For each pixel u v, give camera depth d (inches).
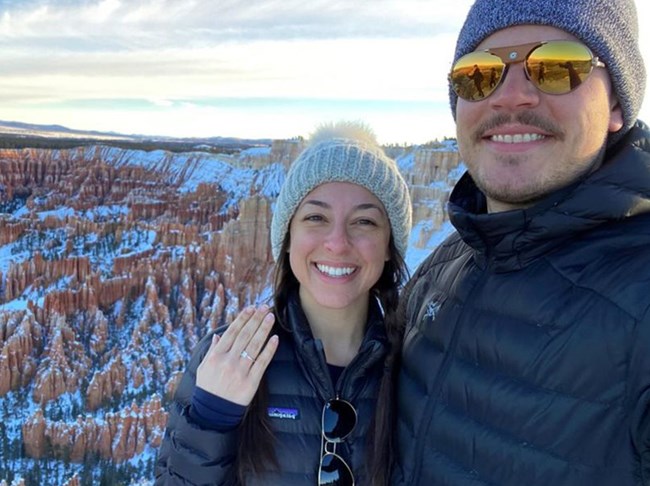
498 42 20.7
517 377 19.1
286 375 24.8
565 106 19.4
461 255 25.1
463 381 21.0
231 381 22.2
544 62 19.3
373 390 25.4
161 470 24.2
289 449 23.7
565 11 19.4
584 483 17.2
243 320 22.9
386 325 26.7
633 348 16.3
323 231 25.6
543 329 18.6
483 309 21.1
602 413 16.9
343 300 25.6
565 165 19.8
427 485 21.7
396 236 27.5
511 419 18.9
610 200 18.1
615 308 17.0
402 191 27.3
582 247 18.8
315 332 26.9
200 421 22.3
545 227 19.0
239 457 23.1
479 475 19.8
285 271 27.3
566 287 18.5
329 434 23.9
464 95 21.4
